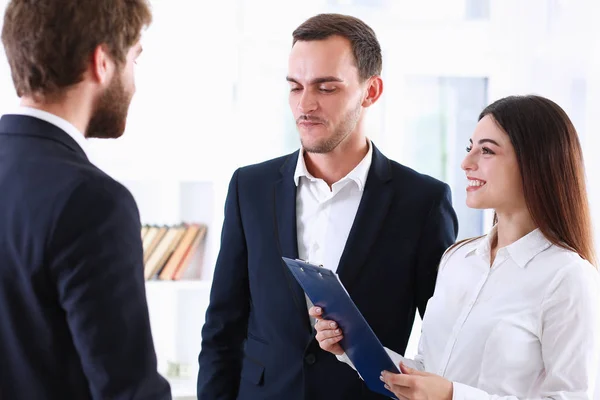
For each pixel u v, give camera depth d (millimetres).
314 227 1891
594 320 1495
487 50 3449
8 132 1168
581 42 3207
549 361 1500
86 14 1156
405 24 3420
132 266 1134
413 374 1519
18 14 1152
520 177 1583
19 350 1109
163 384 1174
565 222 1569
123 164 3031
